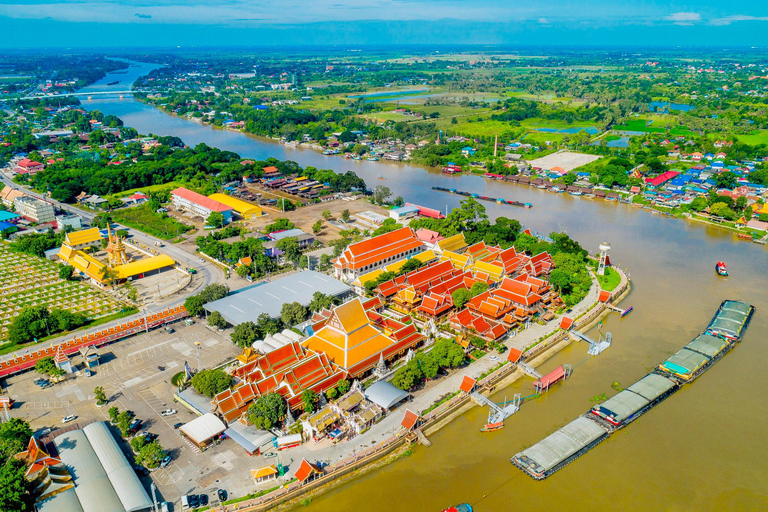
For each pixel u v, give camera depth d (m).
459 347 172.00
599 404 154.12
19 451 128.62
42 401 157.88
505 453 141.00
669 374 170.88
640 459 138.12
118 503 117.44
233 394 148.88
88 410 153.75
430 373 165.25
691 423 151.12
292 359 164.62
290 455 137.62
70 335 196.25
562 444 139.25
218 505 121.75
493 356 182.00
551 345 191.00
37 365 165.38
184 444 140.75
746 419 152.75
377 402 152.75
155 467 131.88
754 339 193.75
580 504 125.00
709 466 135.88
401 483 131.62
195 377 156.62
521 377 174.25
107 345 189.12
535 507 124.25
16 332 189.25
